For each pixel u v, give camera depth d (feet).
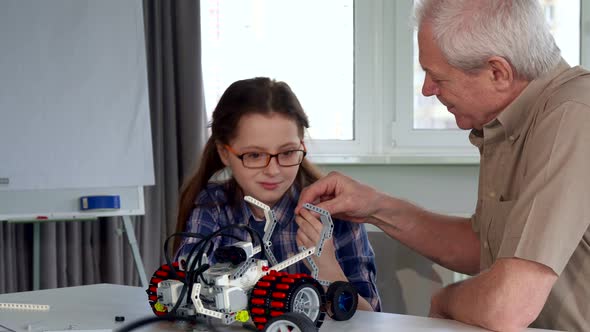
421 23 3.86
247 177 4.21
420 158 8.64
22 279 8.33
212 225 4.58
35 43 7.54
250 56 9.27
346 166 8.86
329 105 9.32
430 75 3.90
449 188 8.84
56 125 7.52
